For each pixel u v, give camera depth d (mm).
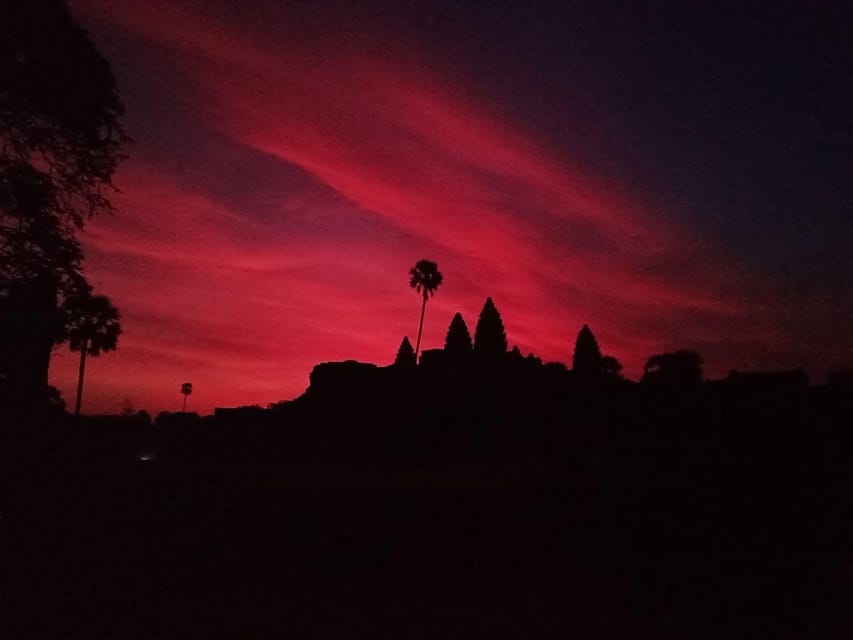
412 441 38125
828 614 11828
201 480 19281
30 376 20969
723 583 13516
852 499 16844
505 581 14352
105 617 11875
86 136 19609
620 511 17125
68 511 15750
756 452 18781
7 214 18609
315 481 23000
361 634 11219
